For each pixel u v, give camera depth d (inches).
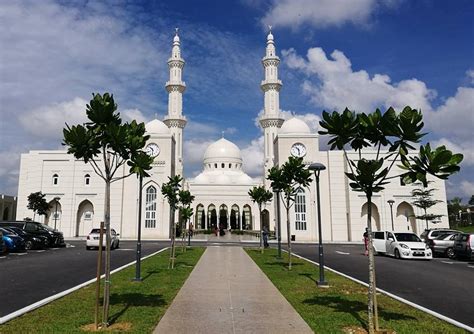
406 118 296.8
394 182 1844.2
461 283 571.5
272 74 2377.0
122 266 724.7
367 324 328.2
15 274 619.8
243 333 299.4
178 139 2405.3
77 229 1915.6
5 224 1174.3
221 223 2783.0
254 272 650.8
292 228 1804.9
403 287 537.0
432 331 309.9
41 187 1930.4
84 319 335.9
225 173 2979.8
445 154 278.7
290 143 1876.2
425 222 1819.6
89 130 336.5
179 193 1139.3
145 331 301.4
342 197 1833.2
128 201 1913.1
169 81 2434.8
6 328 307.4
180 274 618.2
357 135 329.1
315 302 414.6
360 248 1311.5
